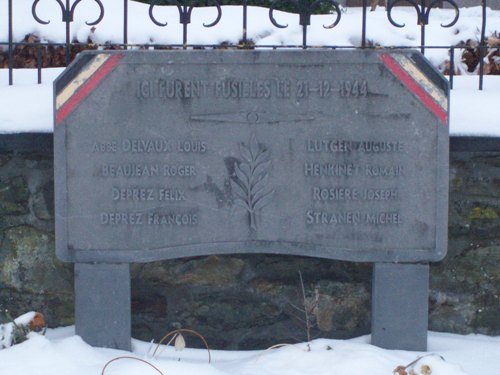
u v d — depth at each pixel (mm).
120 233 3676
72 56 5062
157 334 3840
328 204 3672
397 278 3701
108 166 3654
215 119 3646
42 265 3854
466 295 3861
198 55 3627
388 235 3678
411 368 3457
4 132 3727
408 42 5176
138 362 3467
